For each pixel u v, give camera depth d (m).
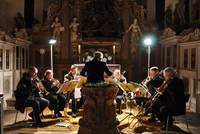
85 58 13.84
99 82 6.56
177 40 11.39
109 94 6.41
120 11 13.91
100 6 13.86
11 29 13.10
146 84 8.49
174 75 7.33
